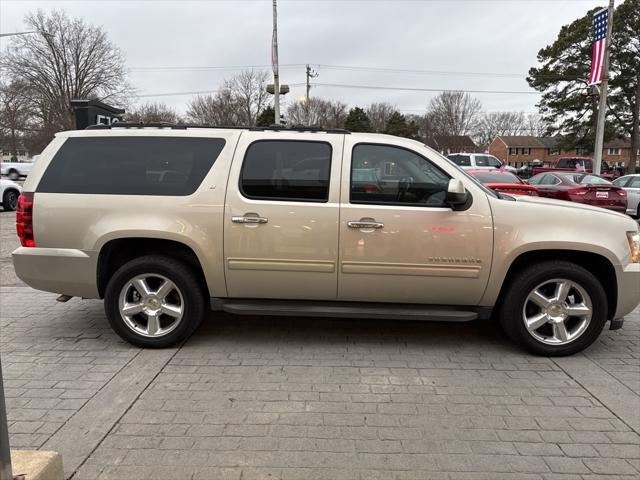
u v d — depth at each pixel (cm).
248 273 417
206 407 332
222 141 423
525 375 387
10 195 1577
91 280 421
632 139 3878
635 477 264
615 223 413
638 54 3691
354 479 261
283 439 296
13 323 500
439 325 503
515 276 417
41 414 321
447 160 419
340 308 424
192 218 411
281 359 413
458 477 263
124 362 404
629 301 415
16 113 4888
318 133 421
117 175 422
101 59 5188
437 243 405
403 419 320
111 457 276
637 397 352
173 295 432
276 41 2002
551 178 1484
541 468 271
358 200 409
